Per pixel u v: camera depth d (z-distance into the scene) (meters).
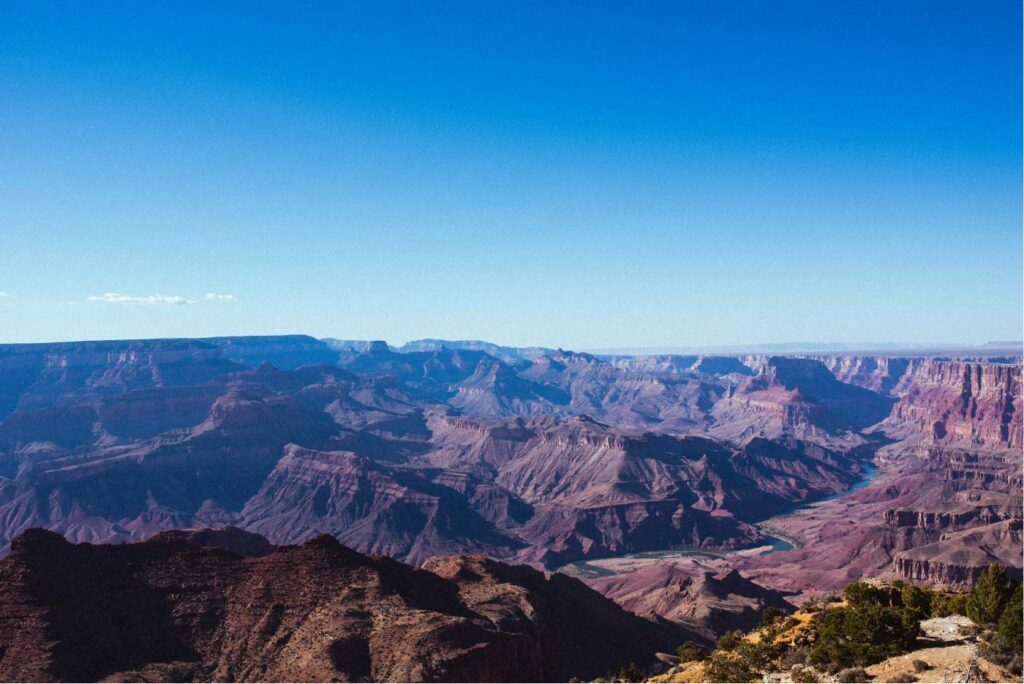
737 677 75.44
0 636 103.50
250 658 105.44
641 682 92.88
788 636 83.25
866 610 70.81
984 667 58.62
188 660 105.81
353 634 105.50
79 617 109.50
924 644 68.12
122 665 103.31
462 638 104.94
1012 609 61.78
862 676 62.94
